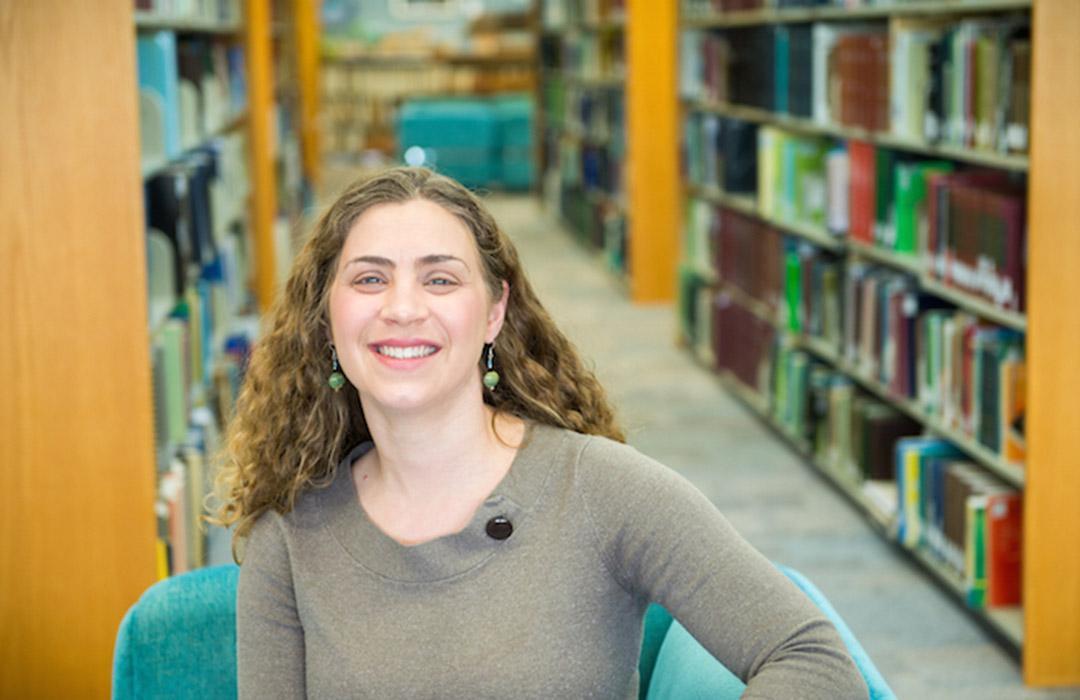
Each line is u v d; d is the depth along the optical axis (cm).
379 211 156
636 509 148
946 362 392
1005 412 351
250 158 688
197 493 387
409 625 150
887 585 402
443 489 156
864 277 459
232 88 628
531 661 146
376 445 161
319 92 1460
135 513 311
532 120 1444
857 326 468
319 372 163
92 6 297
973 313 390
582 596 149
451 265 153
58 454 308
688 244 733
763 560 145
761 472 519
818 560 424
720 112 661
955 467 383
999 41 347
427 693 147
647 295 859
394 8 1666
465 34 1634
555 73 1214
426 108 1470
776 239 566
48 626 313
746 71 609
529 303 168
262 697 155
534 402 165
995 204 349
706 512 148
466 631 148
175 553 344
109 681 315
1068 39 314
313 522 159
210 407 476
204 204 473
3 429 306
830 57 496
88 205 302
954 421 388
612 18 909
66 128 300
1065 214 321
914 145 407
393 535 155
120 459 309
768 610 140
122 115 300
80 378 306
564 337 171
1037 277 324
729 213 643
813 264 516
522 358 167
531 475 154
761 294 592
